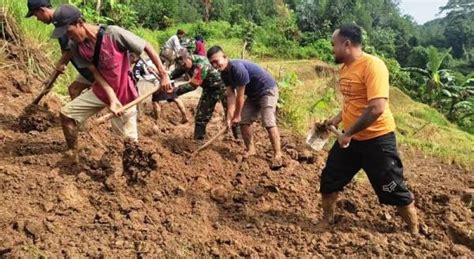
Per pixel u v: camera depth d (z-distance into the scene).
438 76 21.47
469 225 5.23
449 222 5.25
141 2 31.14
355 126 4.34
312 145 5.20
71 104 5.23
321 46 27.47
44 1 5.20
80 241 4.25
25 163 5.32
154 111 7.88
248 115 6.39
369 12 48.31
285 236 4.76
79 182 5.05
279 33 28.66
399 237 4.81
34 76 7.70
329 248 4.62
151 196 5.03
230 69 5.98
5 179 4.89
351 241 4.72
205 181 5.53
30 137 5.98
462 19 60.47
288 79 9.75
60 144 5.84
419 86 22.66
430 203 5.67
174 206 4.98
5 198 4.67
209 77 6.62
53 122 6.34
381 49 38.75
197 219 4.83
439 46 58.31
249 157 6.36
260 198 5.36
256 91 6.20
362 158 4.71
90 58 4.93
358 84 4.43
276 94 6.31
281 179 5.84
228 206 5.20
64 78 7.96
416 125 13.64
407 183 6.49
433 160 8.66
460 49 57.50
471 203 5.81
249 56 21.33
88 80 5.63
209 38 27.78
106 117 4.98
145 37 18.02
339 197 5.75
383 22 52.69
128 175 5.19
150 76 7.54
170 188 5.23
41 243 4.16
